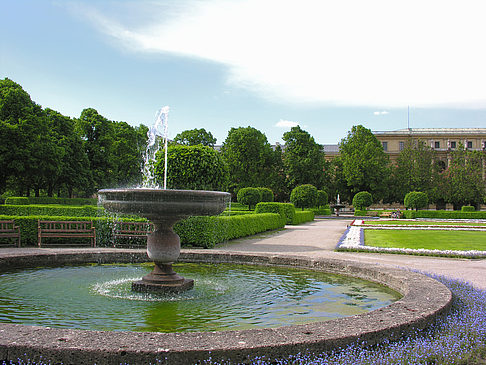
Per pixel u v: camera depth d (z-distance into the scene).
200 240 12.13
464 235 18.48
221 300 5.57
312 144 49.47
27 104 30.34
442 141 73.81
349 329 3.53
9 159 28.50
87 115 40.25
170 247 6.22
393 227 24.42
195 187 24.34
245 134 46.47
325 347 3.27
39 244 11.10
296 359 3.12
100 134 39.88
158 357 2.97
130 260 8.73
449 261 10.23
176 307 5.15
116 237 11.52
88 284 6.49
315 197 37.88
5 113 29.12
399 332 3.68
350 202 55.91
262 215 19.58
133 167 44.00
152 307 5.13
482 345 3.72
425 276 6.32
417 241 15.46
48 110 34.88
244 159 46.53
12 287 6.19
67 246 11.59
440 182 49.81
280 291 6.18
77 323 4.39
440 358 3.33
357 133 50.94
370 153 49.41
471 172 48.97
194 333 3.36
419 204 40.88
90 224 11.80
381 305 5.37
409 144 55.84
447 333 3.92
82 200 35.78
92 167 39.72
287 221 26.98
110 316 4.68
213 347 3.04
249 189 34.25
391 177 53.09
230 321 4.55
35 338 3.17
